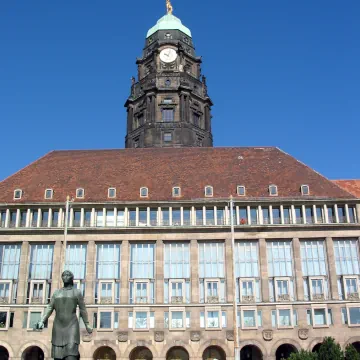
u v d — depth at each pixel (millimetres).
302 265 63125
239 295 61906
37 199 67125
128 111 87625
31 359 61656
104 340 59812
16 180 70875
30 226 64625
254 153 76312
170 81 85125
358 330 60312
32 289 62094
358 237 63844
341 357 49344
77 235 63781
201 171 72062
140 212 65562
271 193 67250
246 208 65438
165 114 83438
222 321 60656
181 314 60906
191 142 81938
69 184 69688
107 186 69250
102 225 64688
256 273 62906
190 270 62750
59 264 62906
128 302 61406
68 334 17672
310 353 49562
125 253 63156
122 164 74312
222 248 63906
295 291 62031
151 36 92250
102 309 60938
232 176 70750
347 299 61500
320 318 61000
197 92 87188
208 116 87000
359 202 65188
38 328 17656
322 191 67312
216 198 66562
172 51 88000
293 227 64000
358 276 62688
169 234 63969
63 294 18109
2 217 65375
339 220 65125
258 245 63875
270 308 61094
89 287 61875
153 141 81375
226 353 59406
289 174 70500
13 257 63594
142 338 59969
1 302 61562
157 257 63000
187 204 65312
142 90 86375
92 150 78625
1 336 60188
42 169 73312
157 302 61281
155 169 72812
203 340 59844
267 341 59750
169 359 60844
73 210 65312
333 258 63062
